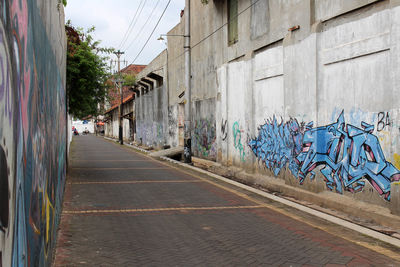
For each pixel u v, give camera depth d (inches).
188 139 759.7
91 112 610.2
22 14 109.7
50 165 199.6
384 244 252.2
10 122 89.2
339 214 337.1
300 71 418.9
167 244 248.1
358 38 340.2
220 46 687.1
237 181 553.6
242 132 592.1
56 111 255.8
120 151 1187.3
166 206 363.9
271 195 415.8
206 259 221.1
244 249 239.5
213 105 760.3
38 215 142.7
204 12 791.7
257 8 530.9
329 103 378.6
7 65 86.5
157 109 1279.5
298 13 424.8
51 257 205.2
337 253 233.5
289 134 446.3
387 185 306.5
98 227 286.5
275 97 493.0
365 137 331.6
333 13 368.8
